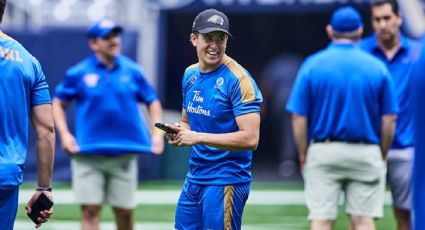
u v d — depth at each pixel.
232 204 18.66
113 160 26.44
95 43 27.03
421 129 12.16
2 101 15.29
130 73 27.06
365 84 22.45
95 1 49.66
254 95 18.06
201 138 17.80
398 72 24.89
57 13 49.53
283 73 56.47
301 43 68.25
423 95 12.10
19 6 49.44
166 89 64.19
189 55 64.38
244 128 17.97
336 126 22.64
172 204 40.16
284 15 67.94
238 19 68.44
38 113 16.11
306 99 22.97
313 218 22.98
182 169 49.78
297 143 23.27
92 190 26.42
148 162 49.28
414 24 45.31
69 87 26.95
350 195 23.05
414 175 12.28
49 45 46.59
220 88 18.22
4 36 15.77
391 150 24.97
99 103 26.56
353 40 22.81
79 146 26.38
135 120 26.70
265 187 48.53
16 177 15.40
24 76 15.69
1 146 15.28
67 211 37.28
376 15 24.89
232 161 18.62
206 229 18.78
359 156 22.64
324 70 22.64
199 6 47.62
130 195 26.75
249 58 68.81
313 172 23.06
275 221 34.91
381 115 22.78
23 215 36.16
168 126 17.72
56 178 47.34
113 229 32.66
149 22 47.84
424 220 12.07
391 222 34.56
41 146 16.17
